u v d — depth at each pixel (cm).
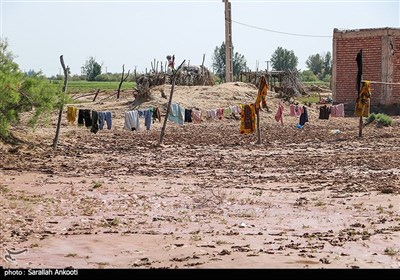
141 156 4416
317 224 2258
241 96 7919
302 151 4716
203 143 5259
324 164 3941
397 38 7969
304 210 2514
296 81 9675
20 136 4828
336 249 1875
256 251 1841
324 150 4759
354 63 8138
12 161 4012
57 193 2912
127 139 5422
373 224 2239
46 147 4684
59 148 4716
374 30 7975
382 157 4222
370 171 3588
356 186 3059
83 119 4759
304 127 6644
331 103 8606
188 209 2545
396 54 7988
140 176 3500
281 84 9356
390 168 3694
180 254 1811
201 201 2714
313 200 2722
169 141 5353
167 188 3077
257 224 2256
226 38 8819
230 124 6794
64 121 6184
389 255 1809
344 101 8206
